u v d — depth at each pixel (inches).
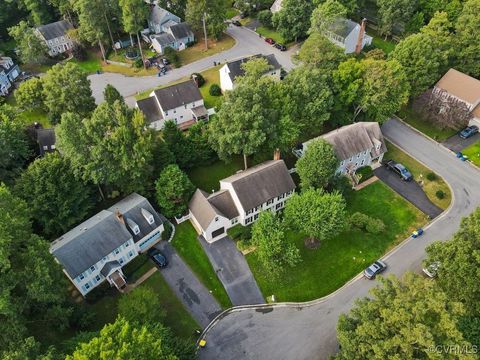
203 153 2696.9
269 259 1955.0
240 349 1839.3
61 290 1711.4
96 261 1999.3
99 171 2214.6
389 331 1387.8
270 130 2448.3
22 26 3767.2
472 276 1605.6
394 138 3014.3
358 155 2664.9
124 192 2434.8
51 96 2947.8
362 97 2849.4
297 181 2662.4
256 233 2031.3
